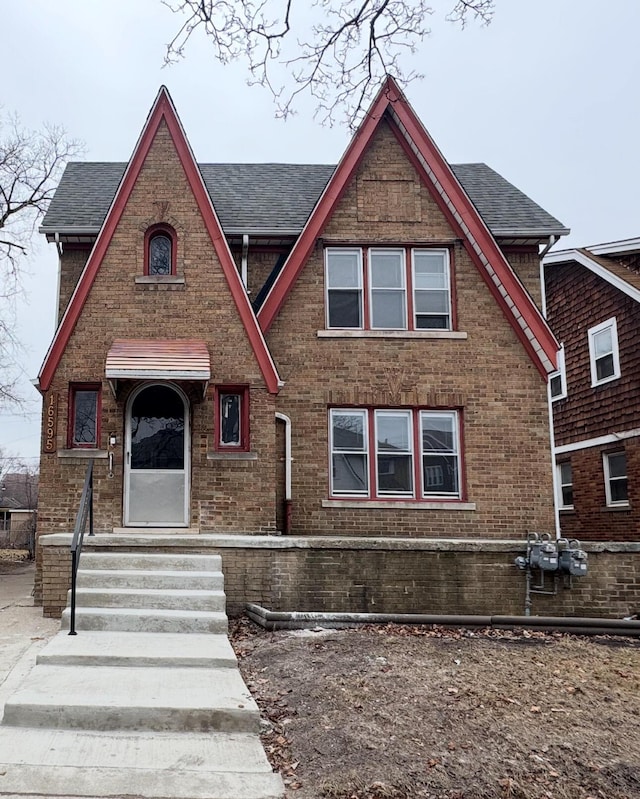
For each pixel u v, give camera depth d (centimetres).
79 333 1142
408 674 641
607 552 980
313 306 1281
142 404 1154
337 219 1312
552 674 662
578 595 969
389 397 1266
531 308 1274
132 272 1170
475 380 1284
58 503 1094
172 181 1200
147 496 1128
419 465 1262
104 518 1092
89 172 1512
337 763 471
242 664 701
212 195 1445
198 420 1134
